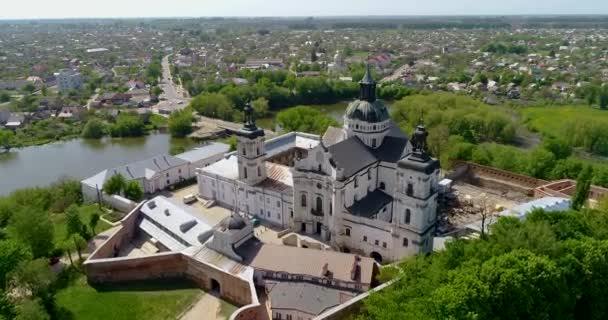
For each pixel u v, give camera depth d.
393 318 78.19
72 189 174.12
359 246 127.69
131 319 107.44
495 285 76.31
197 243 126.00
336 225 127.06
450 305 73.00
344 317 94.00
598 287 85.50
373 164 135.75
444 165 192.62
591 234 102.75
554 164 178.62
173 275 122.62
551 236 91.94
